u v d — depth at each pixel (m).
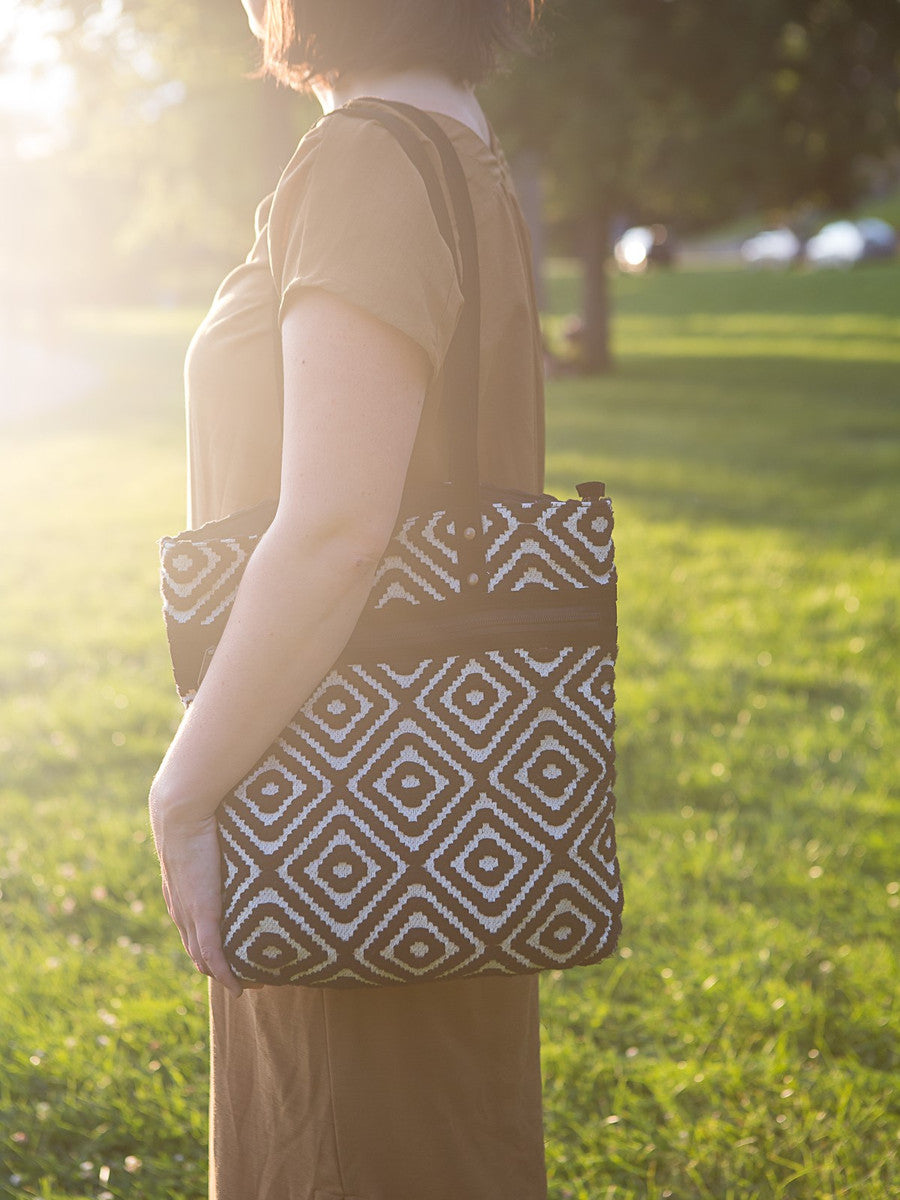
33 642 5.69
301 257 1.17
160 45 10.59
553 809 1.23
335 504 1.12
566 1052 2.69
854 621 5.84
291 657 1.15
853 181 15.48
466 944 1.22
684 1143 2.44
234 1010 1.48
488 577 1.22
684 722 4.64
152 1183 2.37
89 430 13.59
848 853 3.62
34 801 4.04
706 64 14.12
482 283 1.35
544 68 13.88
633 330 25.41
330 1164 1.40
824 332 23.31
